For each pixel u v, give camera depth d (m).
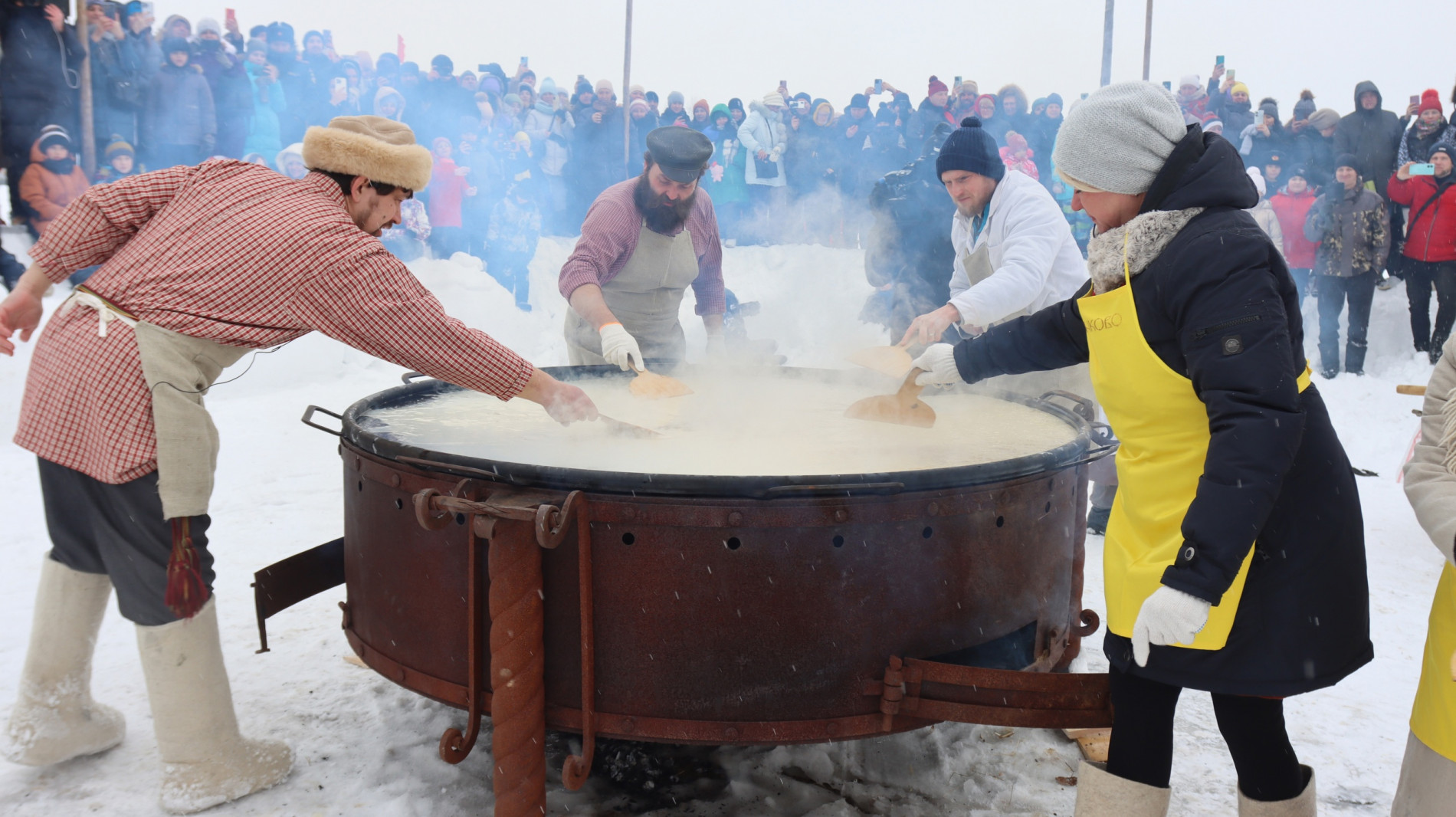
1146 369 1.48
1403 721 2.51
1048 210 3.08
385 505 1.93
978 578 1.83
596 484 1.64
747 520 1.64
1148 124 1.46
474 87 8.61
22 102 6.13
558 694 1.76
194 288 1.82
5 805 2.02
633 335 3.48
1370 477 5.30
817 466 1.97
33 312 2.00
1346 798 2.14
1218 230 1.39
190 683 1.99
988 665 1.95
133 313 1.84
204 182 1.93
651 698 1.72
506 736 1.71
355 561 2.08
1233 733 1.60
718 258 3.62
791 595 1.68
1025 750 2.35
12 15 6.07
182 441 1.84
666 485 1.62
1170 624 1.31
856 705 1.75
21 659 2.70
